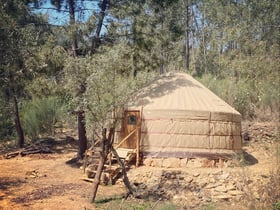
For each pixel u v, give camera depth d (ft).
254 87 67.26
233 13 89.15
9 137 71.20
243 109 65.82
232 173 39.60
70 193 36.73
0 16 34.12
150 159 45.19
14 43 35.40
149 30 52.01
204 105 47.11
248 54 64.54
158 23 52.42
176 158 44.83
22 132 65.98
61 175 45.09
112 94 44.83
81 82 43.93
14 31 36.14
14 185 39.75
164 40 53.47
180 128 45.39
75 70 43.37
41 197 35.12
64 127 76.84
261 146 55.98
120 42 49.29
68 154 59.82
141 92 50.14
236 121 48.62
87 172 42.52
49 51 48.85
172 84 50.57
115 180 41.22
